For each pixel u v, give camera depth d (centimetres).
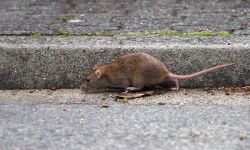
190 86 884
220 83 877
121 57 882
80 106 804
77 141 662
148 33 963
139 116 750
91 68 888
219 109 775
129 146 644
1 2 1245
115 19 1073
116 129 700
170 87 893
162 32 967
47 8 1181
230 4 1182
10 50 881
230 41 889
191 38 917
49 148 643
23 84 894
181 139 662
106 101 831
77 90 888
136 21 1054
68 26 1023
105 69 880
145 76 869
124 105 807
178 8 1160
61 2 1242
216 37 919
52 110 784
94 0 1258
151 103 814
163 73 863
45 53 881
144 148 637
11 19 1084
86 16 1104
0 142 664
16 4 1223
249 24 1009
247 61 866
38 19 1082
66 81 892
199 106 791
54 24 1039
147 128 701
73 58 883
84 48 880
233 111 764
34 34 966
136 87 884
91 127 709
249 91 855
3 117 755
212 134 677
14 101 833
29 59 884
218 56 867
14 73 890
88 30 991
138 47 881
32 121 737
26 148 645
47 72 888
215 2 1208
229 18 1060
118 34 961
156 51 877
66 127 711
